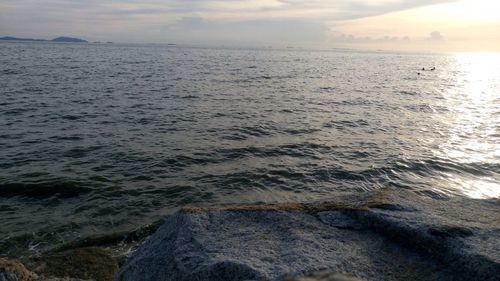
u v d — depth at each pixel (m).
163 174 15.24
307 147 19.45
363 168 16.64
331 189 14.60
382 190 7.00
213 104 31.83
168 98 34.44
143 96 35.22
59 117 24.56
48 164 15.80
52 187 13.51
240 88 44.31
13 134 20.14
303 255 4.68
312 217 5.79
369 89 48.22
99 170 15.34
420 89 50.50
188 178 14.93
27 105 28.25
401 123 26.38
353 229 5.50
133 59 110.81
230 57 155.38
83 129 21.64
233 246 4.95
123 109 28.11
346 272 4.43
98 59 102.25
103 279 7.89
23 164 15.70
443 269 4.60
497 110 34.00
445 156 18.58
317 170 16.23
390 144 20.59
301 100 35.94
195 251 4.93
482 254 4.50
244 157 17.61
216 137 20.88
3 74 50.06
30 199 12.73
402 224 5.29
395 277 4.47
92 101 31.28
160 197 13.25
